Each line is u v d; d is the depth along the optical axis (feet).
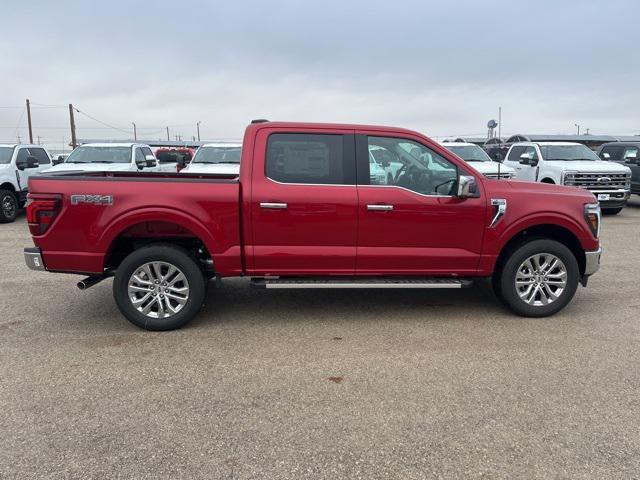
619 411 11.16
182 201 15.53
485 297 20.01
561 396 11.84
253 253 15.98
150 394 11.94
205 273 16.97
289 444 9.94
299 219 15.94
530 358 14.01
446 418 10.88
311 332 16.08
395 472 9.09
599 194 42.73
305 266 16.29
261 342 15.23
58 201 15.34
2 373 13.02
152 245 15.88
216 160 39.55
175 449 9.76
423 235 16.46
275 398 11.77
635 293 20.49
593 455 9.57
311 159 16.17
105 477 8.93
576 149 46.60
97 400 11.63
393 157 16.52
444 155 16.66
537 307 17.29
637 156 50.62
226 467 9.22
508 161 51.65
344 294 20.49
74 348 14.73
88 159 42.39
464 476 8.98
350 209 16.03
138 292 15.99
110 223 15.38
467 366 13.50
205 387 12.30
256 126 16.11
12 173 41.22
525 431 10.37
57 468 9.16
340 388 12.26
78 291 20.77
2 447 9.78
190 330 16.26
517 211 16.66
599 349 14.64
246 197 15.75
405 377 12.85
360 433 10.31
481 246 16.74
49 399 11.66
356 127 16.37
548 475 9.00
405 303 19.20
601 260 26.73
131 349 14.66
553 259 17.10
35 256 15.58
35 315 17.72
